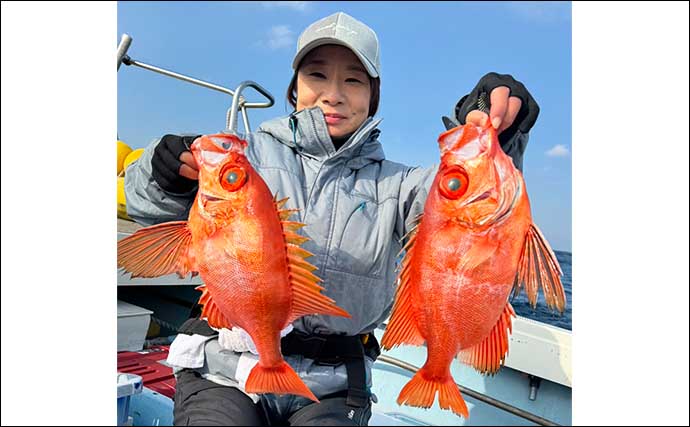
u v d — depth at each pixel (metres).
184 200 1.31
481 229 1.13
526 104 1.22
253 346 1.34
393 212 1.42
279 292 1.18
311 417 1.28
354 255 1.37
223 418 1.24
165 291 2.21
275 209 1.18
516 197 1.13
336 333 1.39
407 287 1.21
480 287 1.15
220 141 1.18
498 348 1.19
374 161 1.54
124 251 1.23
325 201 1.41
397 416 1.91
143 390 1.64
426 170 1.46
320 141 1.44
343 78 1.46
